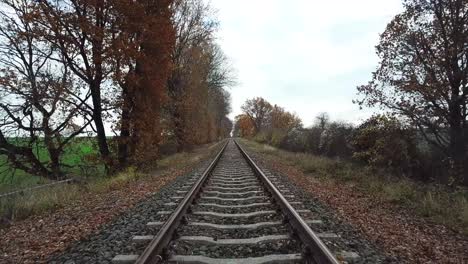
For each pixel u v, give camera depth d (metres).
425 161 12.03
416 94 12.28
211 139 63.84
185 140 31.62
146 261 3.92
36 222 7.67
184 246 4.92
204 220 6.38
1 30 15.02
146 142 17.97
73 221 7.39
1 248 5.84
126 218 7.02
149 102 17.98
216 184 10.88
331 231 5.77
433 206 7.82
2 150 16.06
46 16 14.25
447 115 11.74
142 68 17.22
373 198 9.34
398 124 12.70
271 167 16.83
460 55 11.41
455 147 11.00
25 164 17.06
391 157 12.55
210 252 4.73
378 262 4.55
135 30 16.30
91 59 15.59
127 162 17.41
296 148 27.94
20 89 15.37
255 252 4.71
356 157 14.76
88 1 14.70
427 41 12.04
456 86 11.56
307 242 4.74
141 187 11.65
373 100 13.24
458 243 5.72
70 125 16.47
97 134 17.05
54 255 5.19
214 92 45.72
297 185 11.21
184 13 28.03
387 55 12.99
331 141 19.34
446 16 11.62
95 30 14.88
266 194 8.94
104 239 5.66
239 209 7.31
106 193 11.04
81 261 4.75
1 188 14.62
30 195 10.24
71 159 17.44
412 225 6.78
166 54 18.48
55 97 15.65
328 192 10.14
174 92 28.03
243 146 43.59
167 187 11.02
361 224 6.48
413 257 4.92
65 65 16.16
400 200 8.85
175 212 5.98
